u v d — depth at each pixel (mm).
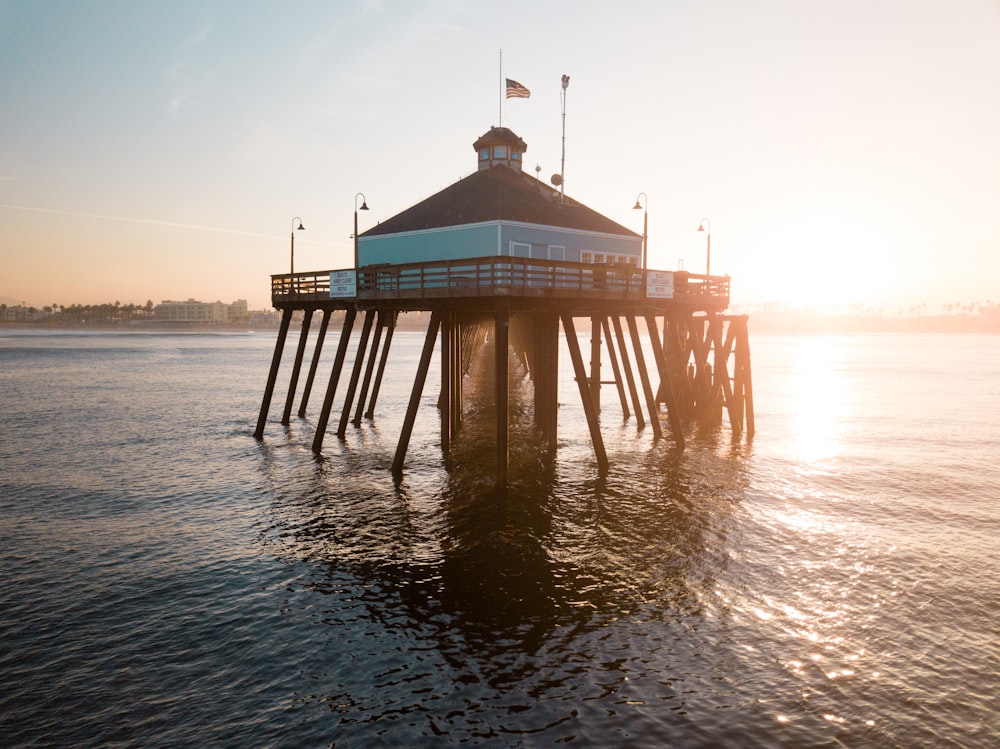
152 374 67750
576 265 21047
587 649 11492
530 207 26719
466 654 11336
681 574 14633
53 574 14727
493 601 13289
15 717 9625
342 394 48156
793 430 33531
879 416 39594
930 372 78312
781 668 10969
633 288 23797
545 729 9359
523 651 11430
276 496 20625
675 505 19625
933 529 17906
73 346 140750
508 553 15742
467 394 47094
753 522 18219
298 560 15438
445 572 14680
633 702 9992
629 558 15492
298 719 9609
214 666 10992
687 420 34031
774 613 12875
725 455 26625
